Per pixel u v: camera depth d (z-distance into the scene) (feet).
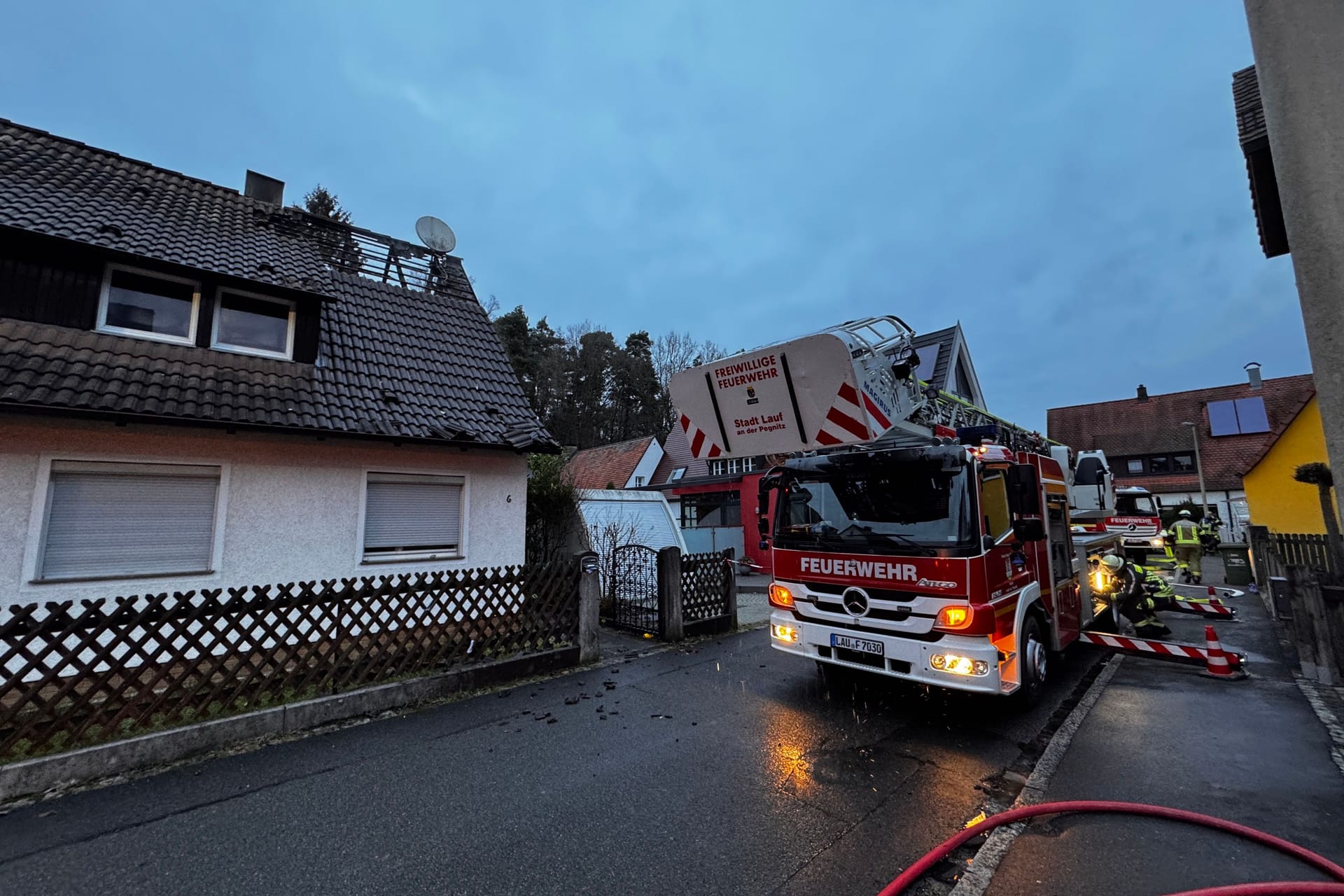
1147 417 103.71
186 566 21.83
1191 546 51.37
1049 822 11.27
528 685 20.40
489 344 35.65
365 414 25.61
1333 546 31.96
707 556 30.27
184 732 14.34
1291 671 21.27
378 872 9.82
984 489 16.67
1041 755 14.46
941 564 15.62
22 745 13.69
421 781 13.11
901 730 16.15
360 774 13.47
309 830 11.12
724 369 18.67
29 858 10.23
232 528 22.63
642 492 46.83
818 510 18.83
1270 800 12.00
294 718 15.98
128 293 23.48
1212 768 13.53
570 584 23.56
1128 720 16.70
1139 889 9.25
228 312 25.70
